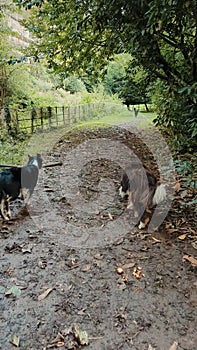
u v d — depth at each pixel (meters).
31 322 2.04
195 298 2.23
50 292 2.34
